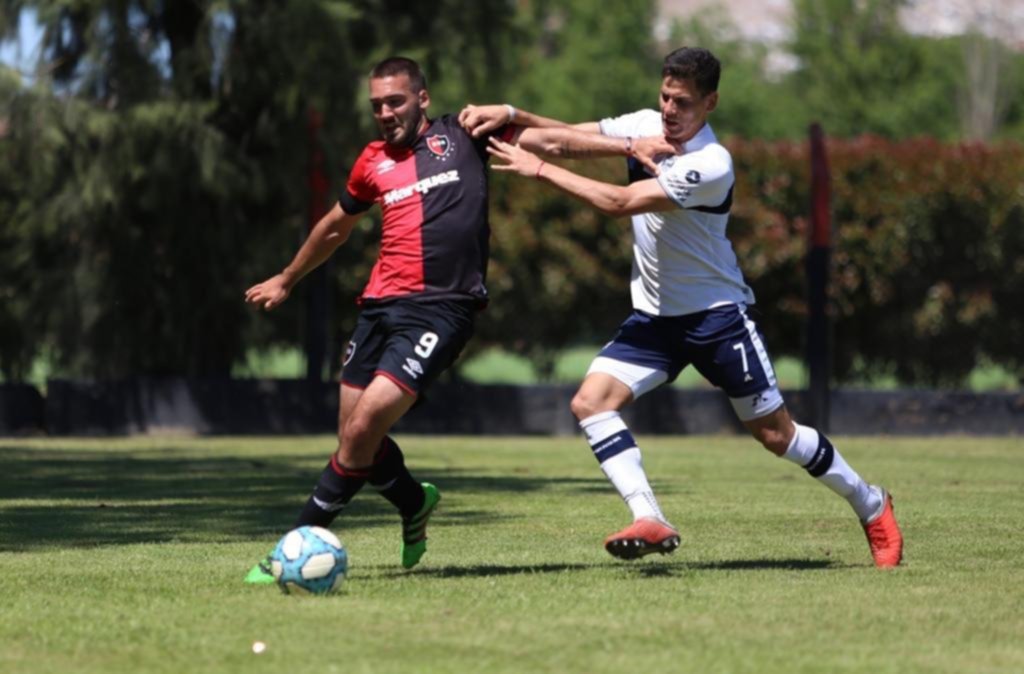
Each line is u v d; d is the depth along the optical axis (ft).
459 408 252.21
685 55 83.56
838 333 281.54
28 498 138.62
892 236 276.21
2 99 247.91
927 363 282.36
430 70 280.92
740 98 612.29
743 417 87.20
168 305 268.00
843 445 226.38
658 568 87.15
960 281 278.87
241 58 256.52
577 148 84.07
